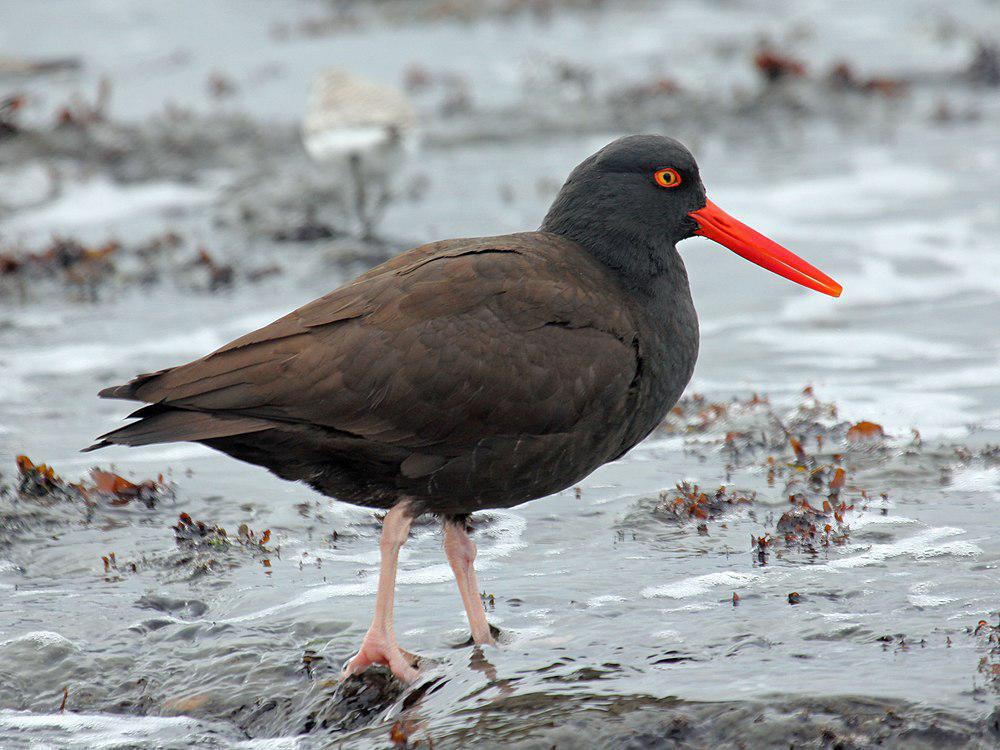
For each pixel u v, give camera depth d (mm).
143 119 30875
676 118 30047
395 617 9516
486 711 7793
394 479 8781
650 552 10414
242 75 36188
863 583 9453
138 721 8445
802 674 7922
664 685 7902
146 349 16438
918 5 43719
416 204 23688
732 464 12359
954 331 16328
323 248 20781
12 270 19547
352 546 10953
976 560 9797
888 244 20094
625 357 8867
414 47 39188
